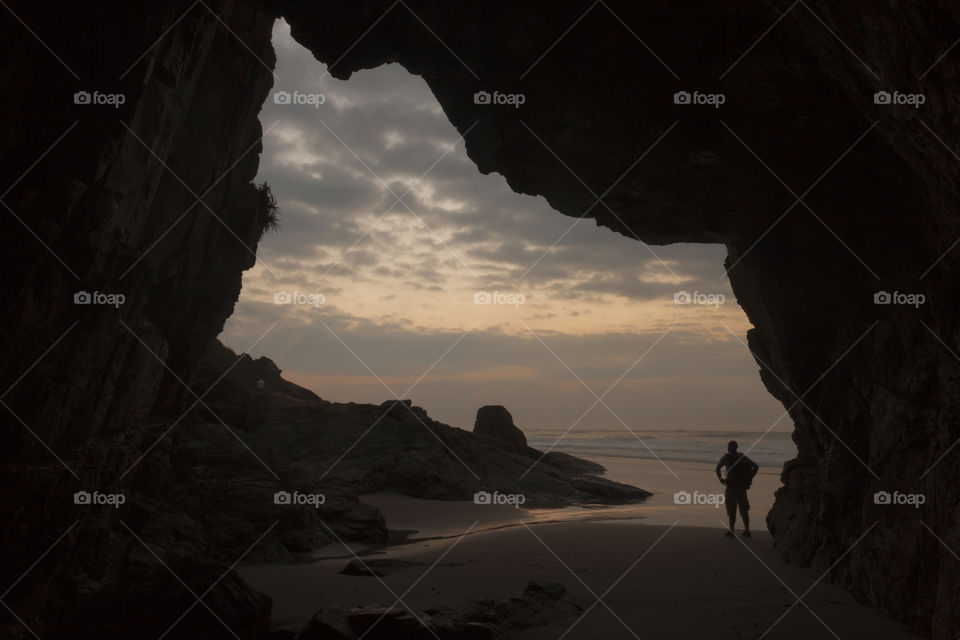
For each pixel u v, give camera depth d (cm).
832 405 928
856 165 845
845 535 864
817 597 805
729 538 1277
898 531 711
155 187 957
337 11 848
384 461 2233
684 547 1175
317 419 2628
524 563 1038
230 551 1112
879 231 824
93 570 860
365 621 623
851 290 905
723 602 788
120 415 965
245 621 629
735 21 777
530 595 782
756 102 848
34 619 714
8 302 695
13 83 692
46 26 717
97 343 836
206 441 1428
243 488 1295
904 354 749
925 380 680
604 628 683
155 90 845
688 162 951
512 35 836
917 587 658
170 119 927
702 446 6531
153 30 789
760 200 970
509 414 3525
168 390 1409
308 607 768
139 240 998
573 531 1408
